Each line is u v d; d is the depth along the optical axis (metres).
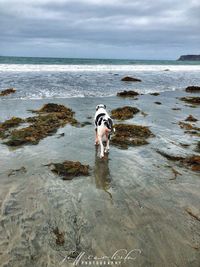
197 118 13.00
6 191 5.88
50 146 8.62
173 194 6.11
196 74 38.12
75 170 6.85
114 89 20.53
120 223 5.02
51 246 4.39
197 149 8.77
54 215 5.15
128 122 11.70
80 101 15.66
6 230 4.70
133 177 6.83
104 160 7.78
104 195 5.94
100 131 7.98
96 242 4.52
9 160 7.46
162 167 7.46
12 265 4.00
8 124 10.38
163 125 11.47
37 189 6.03
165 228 4.94
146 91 20.83
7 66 32.16
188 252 4.40
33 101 15.00
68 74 27.59
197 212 5.46
